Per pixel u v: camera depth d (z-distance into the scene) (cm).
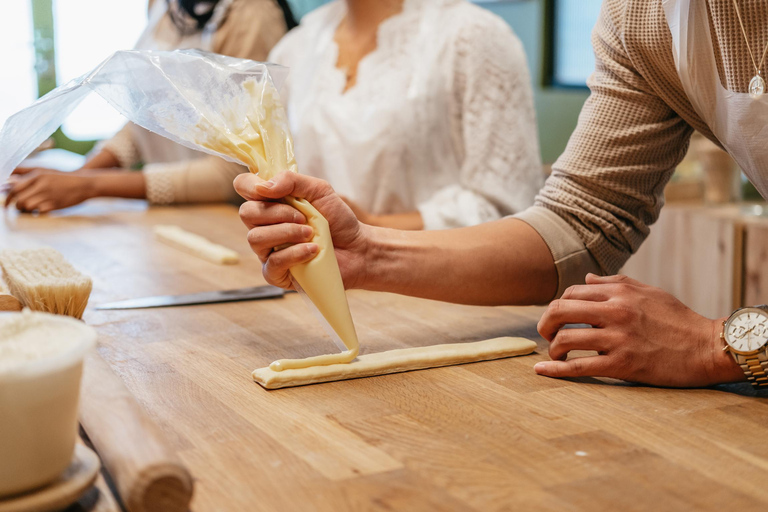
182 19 215
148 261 141
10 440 47
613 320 79
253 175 81
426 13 162
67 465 52
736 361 74
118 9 361
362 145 163
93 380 64
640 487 56
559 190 97
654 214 99
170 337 95
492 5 346
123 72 82
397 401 73
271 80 85
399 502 54
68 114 84
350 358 81
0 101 347
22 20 345
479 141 153
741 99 77
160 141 235
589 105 95
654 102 90
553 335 84
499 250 94
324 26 183
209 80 83
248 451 62
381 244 89
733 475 58
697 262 221
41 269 98
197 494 55
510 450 62
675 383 77
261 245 79
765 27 74
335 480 57
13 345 50
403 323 102
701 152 231
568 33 304
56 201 191
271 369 78
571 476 58
